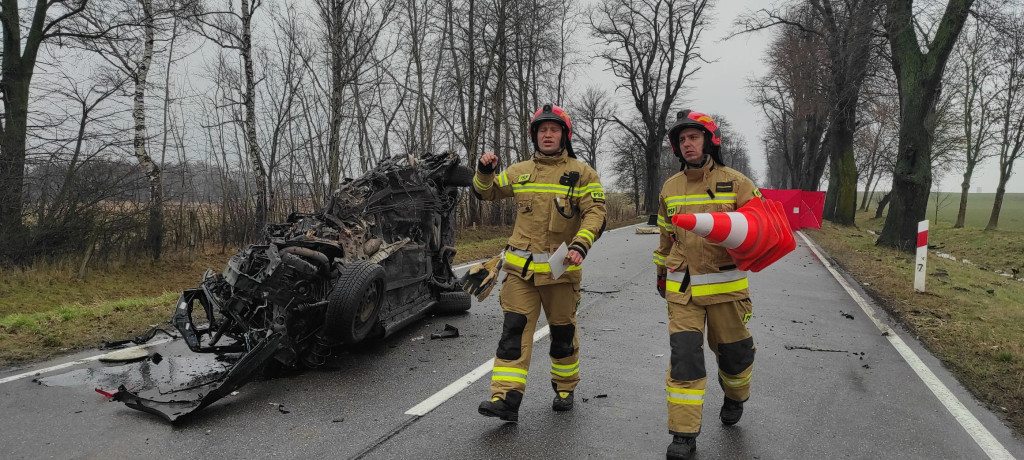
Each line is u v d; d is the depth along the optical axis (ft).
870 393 15.11
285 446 11.60
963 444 12.03
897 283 32.71
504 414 12.04
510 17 70.79
